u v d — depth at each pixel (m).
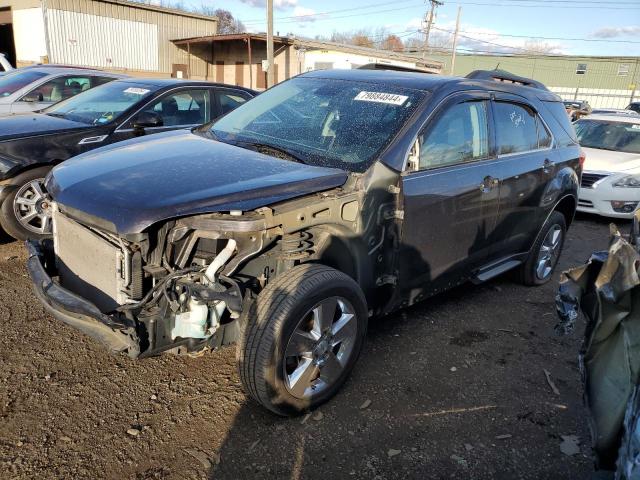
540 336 4.20
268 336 2.69
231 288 2.63
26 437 2.71
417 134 3.44
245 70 32.91
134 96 6.10
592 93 52.41
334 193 3.05
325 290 2.86
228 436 2.82
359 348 3.21
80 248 3.05
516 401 3.31
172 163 3.08
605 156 8.54
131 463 2.59
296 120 3.83
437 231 3.61
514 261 4.83
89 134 5.46
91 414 2.92
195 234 2.68
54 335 3.70
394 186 3.26
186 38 32.50
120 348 2.64
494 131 4.17
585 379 2.19
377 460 2.71
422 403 3.21
